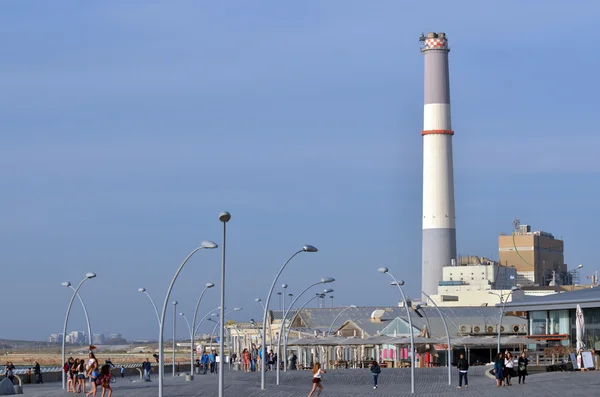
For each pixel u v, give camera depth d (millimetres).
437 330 148750
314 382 62844
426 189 198250
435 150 196875
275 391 70875
